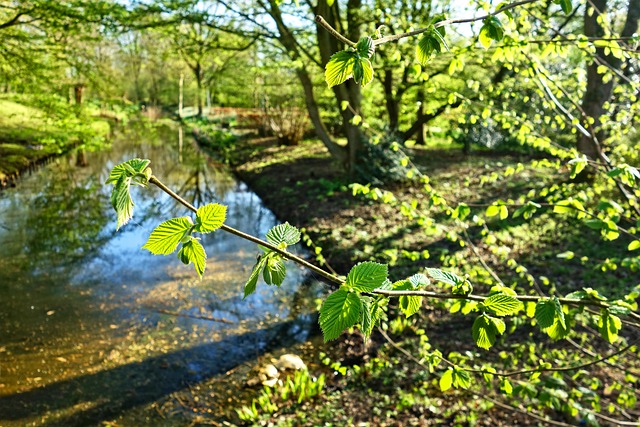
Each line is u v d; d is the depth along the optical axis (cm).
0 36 1123
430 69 890
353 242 901
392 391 489
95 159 2144
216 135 2675
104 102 1401
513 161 1602
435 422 430
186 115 4203
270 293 768
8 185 1482
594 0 387
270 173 1652
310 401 495
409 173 283
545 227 864
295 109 2394
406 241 876
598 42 223
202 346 615
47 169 1814
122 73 4181
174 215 1238
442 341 561
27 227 1099
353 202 1164
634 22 518
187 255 82
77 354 593
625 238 793
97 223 1148
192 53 1265
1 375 545
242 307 723
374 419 451
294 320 684
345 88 1268
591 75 809
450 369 169
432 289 419
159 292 769
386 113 1831
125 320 679
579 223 862
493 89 369
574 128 279
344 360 571
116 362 579
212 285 797
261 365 573
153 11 1099
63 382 539
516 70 276
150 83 4869
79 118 1362
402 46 557
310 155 1953
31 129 1878
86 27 1109
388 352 560
